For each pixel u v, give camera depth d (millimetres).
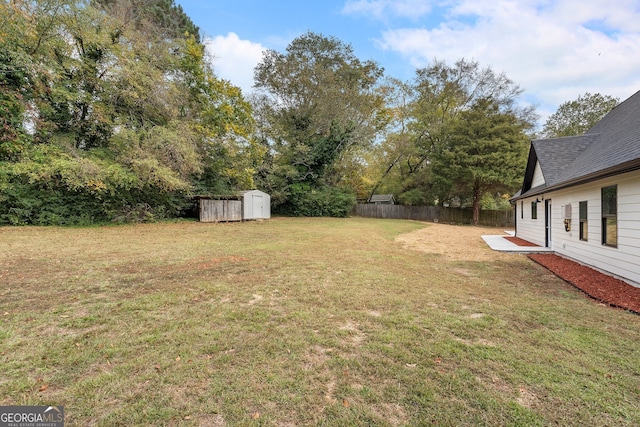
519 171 19953
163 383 2230
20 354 2561
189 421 1869
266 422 1880
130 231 11359
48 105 12266
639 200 5094
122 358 2555
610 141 7312
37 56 11180
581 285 5227
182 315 3506
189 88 16656
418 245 10469
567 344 2967
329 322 3408
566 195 8133
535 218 10914
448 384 2287
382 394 2166
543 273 6316
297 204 24500
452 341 2996
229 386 2217
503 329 3312
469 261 7625
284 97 24094
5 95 10531
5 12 9523
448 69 24859
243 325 3273
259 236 11133
